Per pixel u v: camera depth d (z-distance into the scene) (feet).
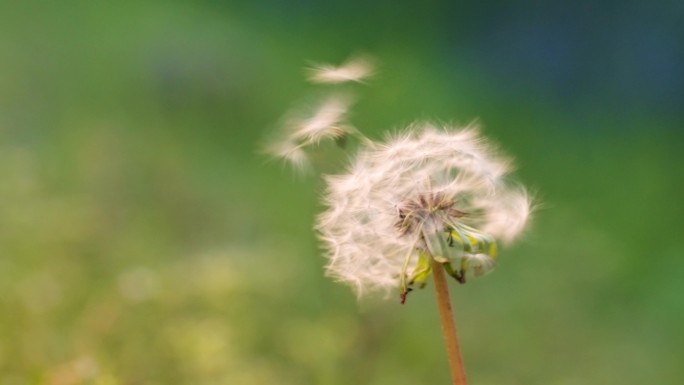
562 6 4.87
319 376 1.87
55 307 1.97
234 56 4.07
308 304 2.04
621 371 2.19
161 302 1.96
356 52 4.52
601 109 4.46
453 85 4.41
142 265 2.23
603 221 3.28
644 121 4.37
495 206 1.44
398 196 1.40
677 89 4.53
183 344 1.84
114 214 2.53
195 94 3.67
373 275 1.43
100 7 4.48
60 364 1.78
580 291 2.52
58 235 2.25
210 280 2.01
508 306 2.34
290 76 4.03
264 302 2.01
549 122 4.28
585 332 2.32
